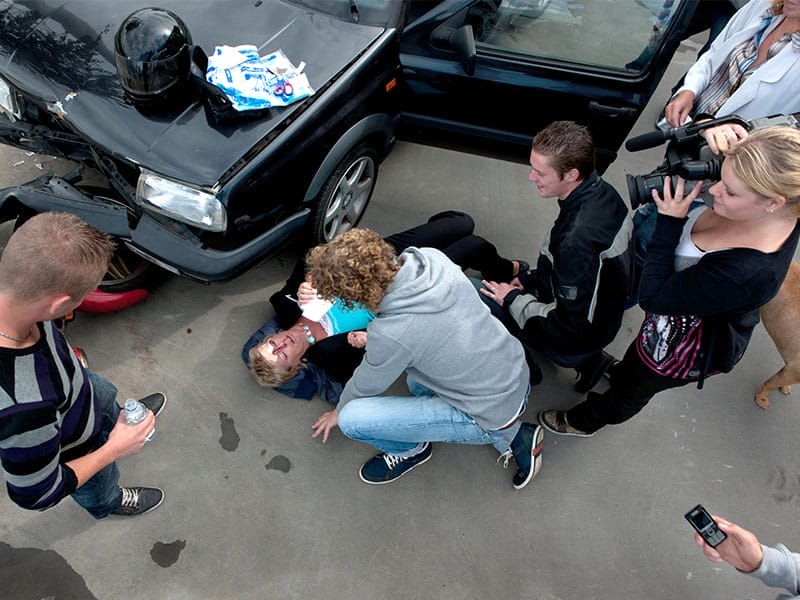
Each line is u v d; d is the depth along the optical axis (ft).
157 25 7.16
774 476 8.52
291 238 8.59
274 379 7.89
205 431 8.16
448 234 9.34
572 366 7.63
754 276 4.74
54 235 3.80
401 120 10.57
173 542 7.20
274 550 7.25
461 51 8.62
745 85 7.30
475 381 6.08
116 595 6.78
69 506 7.26
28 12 8.21
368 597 7.00
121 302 8.86
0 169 10.62
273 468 7.93
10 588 6.72
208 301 9.52
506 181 12.30
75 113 7.39
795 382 8.46
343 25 8.92
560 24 9.04
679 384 6.35
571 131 6.06
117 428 5.08
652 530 7.89
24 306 3.77
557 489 8.14
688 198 5.16
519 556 7.51
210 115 7.50
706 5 12.07
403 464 7.86
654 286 5.49
